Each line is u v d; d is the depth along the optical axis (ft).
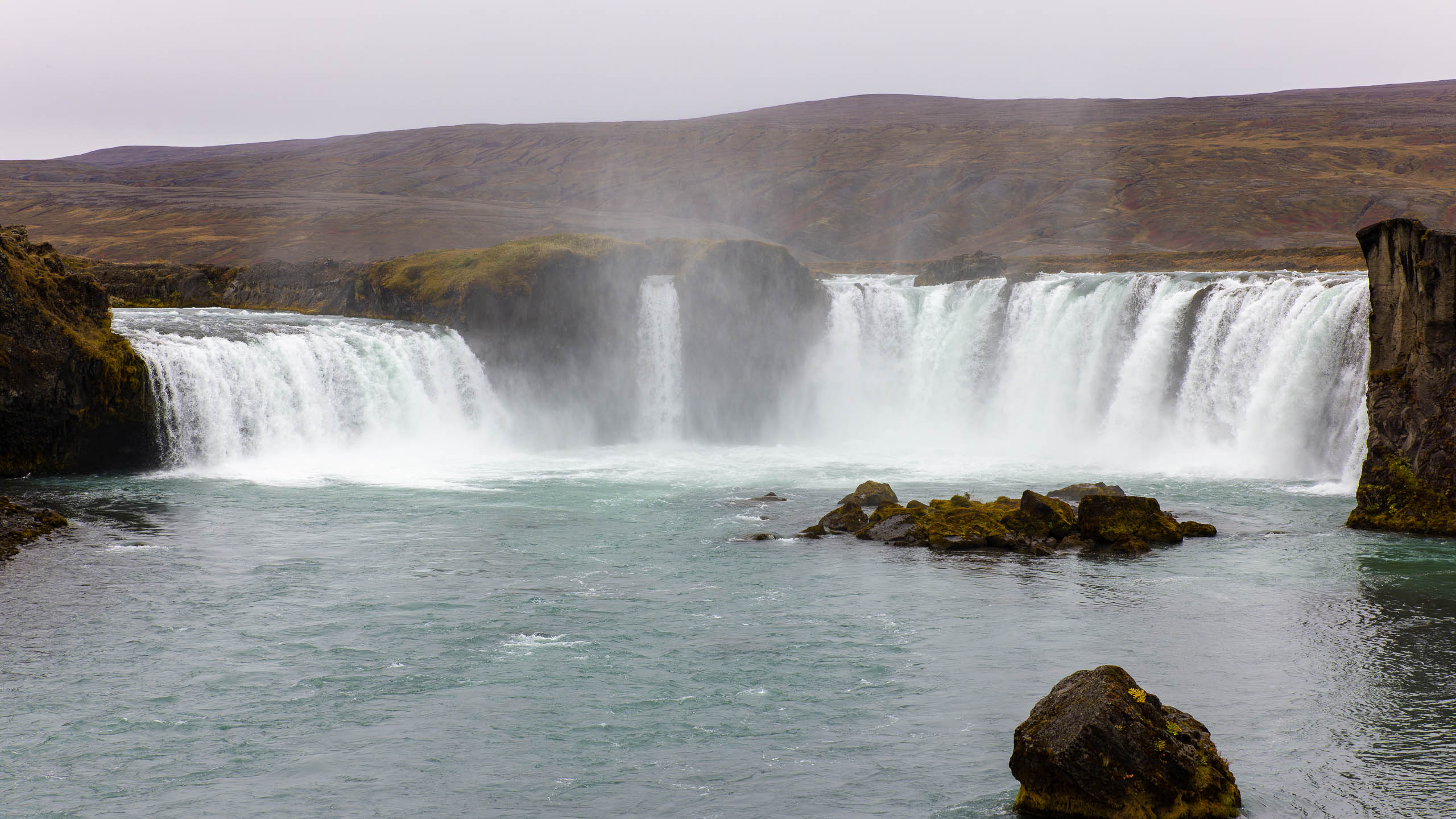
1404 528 153.99
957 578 133.69
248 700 96.63
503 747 87.25
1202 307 226.58
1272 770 79.97
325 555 145.59
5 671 102.99
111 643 110.52
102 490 187.62
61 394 194.59
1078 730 71.77
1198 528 154.30
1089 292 250.57
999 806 75.92
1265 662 103.24
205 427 215.31
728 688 98.78
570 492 194.80
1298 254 389.39
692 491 196.44
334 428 234.99
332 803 78.79
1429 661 102.89
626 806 77.82
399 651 108.88
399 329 253.24
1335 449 199.93
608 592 128.98
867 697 96.48
